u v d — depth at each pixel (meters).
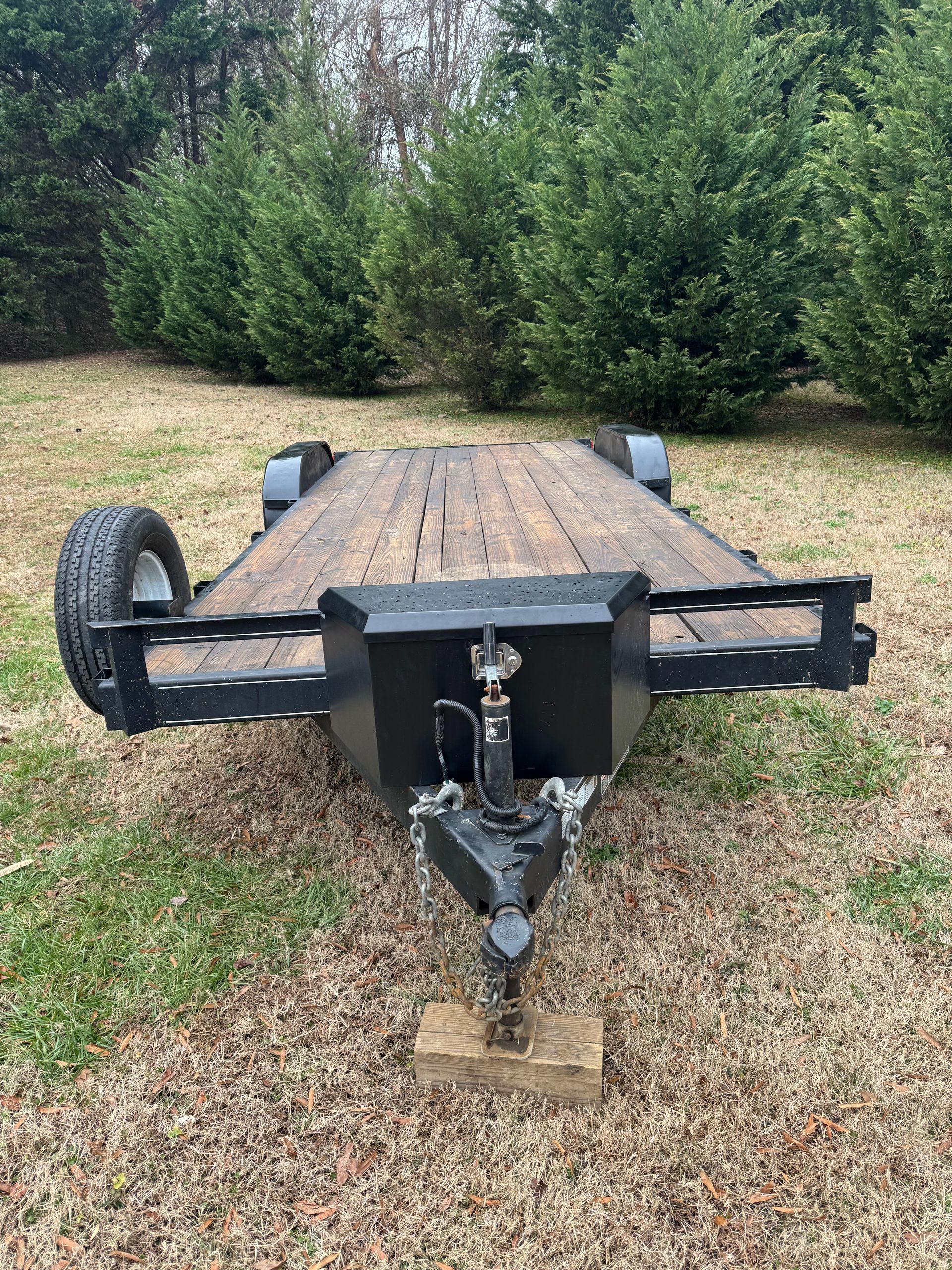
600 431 5.15
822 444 9.74
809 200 9.62
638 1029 2.10
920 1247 1.61
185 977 2.32
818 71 10.36
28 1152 1.85
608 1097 1.93
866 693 3.75
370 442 10.83
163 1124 1.91
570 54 18.77
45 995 2.27
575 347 10.11
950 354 7.89
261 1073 2.03
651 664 2.09
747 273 9.26
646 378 9.98
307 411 13.80
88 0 21.56
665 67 10.11
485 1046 1.94
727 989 2.22
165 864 2.80
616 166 9.89
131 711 2.07
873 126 8.70
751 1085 1.95
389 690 1.65
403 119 25.45
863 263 8.30
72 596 2.57
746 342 9.54
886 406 8.76
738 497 7.22
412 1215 1.70
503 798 1.60
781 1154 1.79
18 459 10.14
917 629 4.37
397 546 3.10
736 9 10.06
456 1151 1.82
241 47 26.66
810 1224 1.66
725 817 2.96
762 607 1.99
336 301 15.12
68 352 23.11
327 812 3.08
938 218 7.64
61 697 4.06
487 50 24.30
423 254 12.05
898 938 2.38
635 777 3.21
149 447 10.82
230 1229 1.69
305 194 15.56
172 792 3.24
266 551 3.09
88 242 21.38
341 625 1.74
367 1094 1.96
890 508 6.72
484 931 1.48
